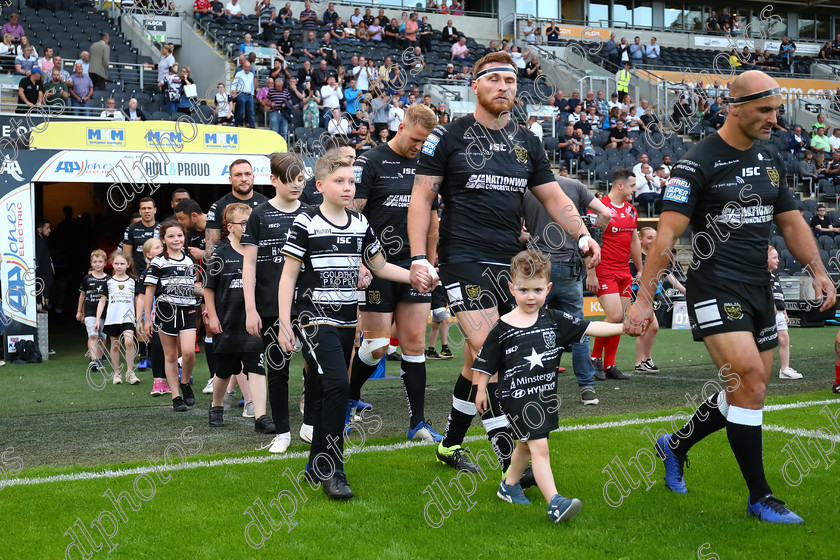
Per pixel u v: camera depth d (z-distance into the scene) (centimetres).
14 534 324
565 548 307
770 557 297
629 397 647
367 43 1833
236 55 1573
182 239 620
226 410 623
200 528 330
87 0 1772
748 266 353
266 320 498
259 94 1361
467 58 1947
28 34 1565
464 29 2222
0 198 936
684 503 364
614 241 721
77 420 582
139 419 586
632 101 1984
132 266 815
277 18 1795
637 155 1653
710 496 375
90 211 1571
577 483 391
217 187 1285
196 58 1628
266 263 495
